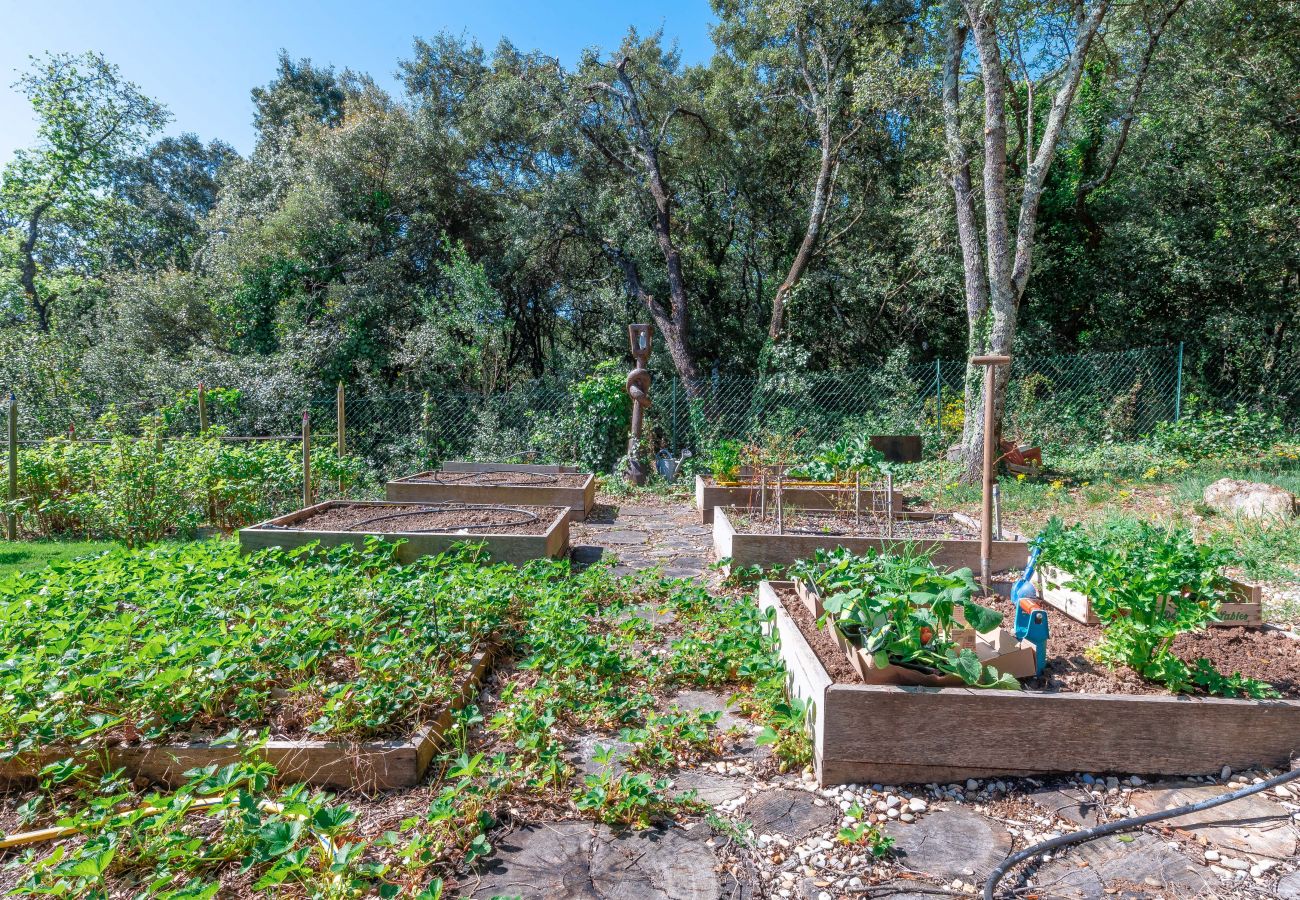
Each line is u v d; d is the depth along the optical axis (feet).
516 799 7.75
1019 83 43.93
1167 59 41.75
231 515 24.86
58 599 12.02
